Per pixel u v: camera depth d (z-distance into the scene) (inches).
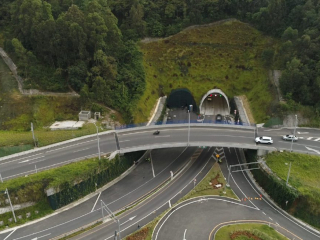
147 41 4820.4
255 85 4377.5
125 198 2768.2
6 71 4025.6
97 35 3833.7
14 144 3088.1
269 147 3046.3
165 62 4672.7
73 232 2354.8
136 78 4131.4
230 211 2571.4
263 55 4448.8
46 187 2541.8
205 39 4889.3
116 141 3228.3
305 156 2952.8
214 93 4589.1
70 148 3110.2
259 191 2854.3
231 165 2994.6
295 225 2454.5
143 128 3513.8
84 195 2780.5
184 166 3235.7
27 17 3934.5
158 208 2623.0
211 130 3454.7
